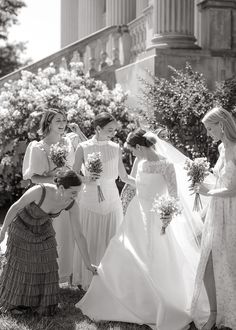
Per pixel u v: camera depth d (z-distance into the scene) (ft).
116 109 35.22
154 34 37.11
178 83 32.17
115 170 20.21
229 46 37.63
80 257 20.18
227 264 16.33
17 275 17.30
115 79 41.88
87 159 19.21
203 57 36.24
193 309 16.63
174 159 20.17
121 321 17.17
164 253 17.34
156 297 16.75
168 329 16.33
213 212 16.60
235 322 16.16
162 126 31.48
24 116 34.68
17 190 38.34
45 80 36.76
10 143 34.91
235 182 16.07
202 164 16.85
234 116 29.73
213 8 37.27
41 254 17.28
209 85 36.45
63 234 20.47
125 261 17.52
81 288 20.47
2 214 36.78
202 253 16.62
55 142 20.49
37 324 16.72
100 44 44.91
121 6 47.44
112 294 17.34
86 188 20.06
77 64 39.37
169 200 16.67
